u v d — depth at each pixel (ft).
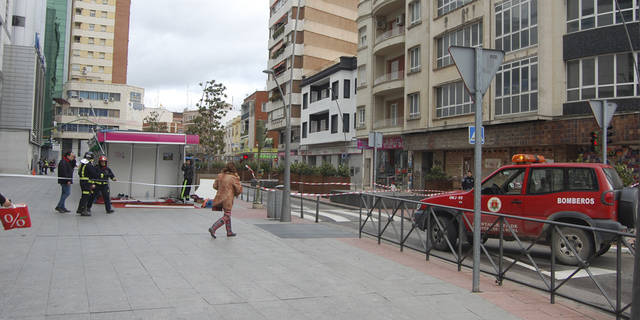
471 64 19.22
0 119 126.21
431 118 87.25
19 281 17.72
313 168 86.99
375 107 111.04
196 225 36.37
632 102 56.59
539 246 19.21
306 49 154.10
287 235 32.99
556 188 26.61
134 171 56.03
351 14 164.04
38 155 156.76
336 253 26.81
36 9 153.89
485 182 29.81
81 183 39.34
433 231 25.90
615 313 16.01
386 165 111.55
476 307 17.03
